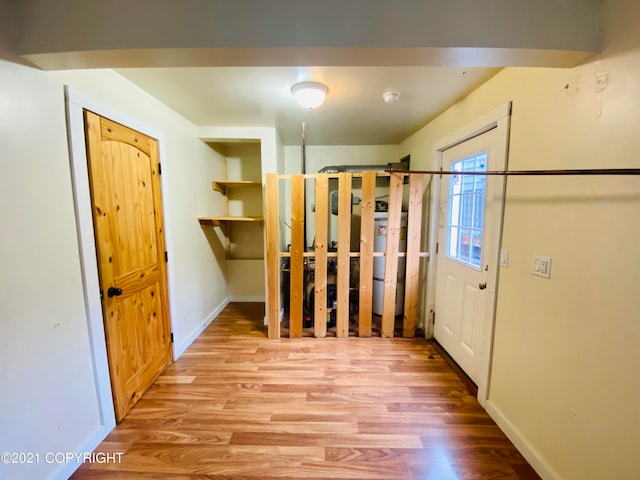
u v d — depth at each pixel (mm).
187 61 1218
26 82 1183
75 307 1428
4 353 1105
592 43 1103
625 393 1008
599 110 1099
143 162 2014
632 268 979
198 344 2760
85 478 1382
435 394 1998
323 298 2834
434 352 2586
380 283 3348
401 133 3197
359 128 2996
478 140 1990
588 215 1140
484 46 1096
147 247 2066
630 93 987
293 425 1713
